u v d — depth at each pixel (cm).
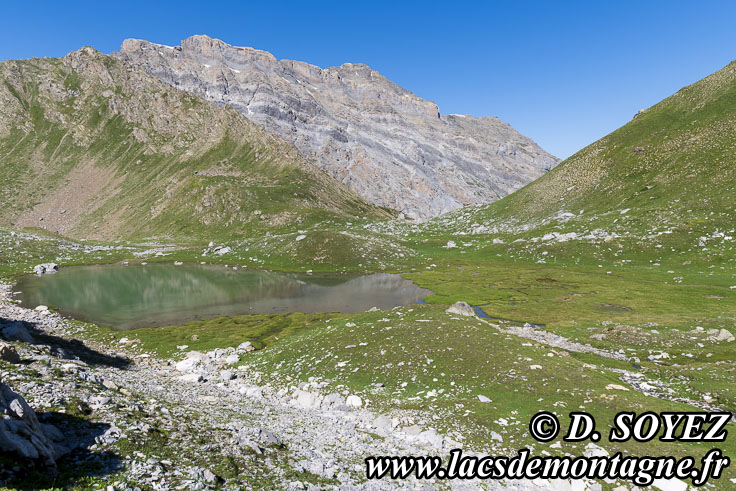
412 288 10531
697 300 7150
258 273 13425
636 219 13025
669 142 16275
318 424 2627
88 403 1800
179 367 4528
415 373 3662
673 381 3662
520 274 11344
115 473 1275
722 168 13150
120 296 9744
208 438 1803
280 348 5112
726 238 10338
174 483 1312
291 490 1507
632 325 5797
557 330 5984
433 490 1816
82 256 16388
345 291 10425
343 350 4428
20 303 8412
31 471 1116
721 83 17250
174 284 11425
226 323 7219
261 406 3012
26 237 17000
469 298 8888
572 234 13738
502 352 3859
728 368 3706
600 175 17350
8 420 1222
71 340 5328
